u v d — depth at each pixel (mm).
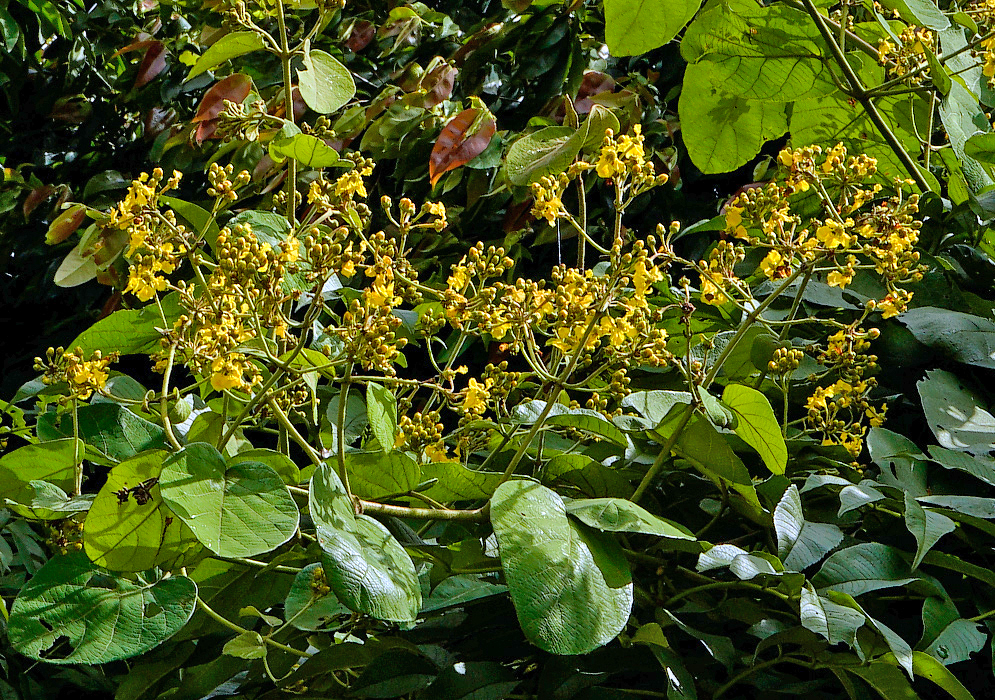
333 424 2061
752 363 1967
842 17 2104
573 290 1768
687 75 2111
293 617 1755
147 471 1671
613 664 1772
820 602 1708
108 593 1643
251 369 1755
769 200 1842
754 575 1719
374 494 1773
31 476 1819
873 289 2088
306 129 2047
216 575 1817
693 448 1794
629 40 1834
